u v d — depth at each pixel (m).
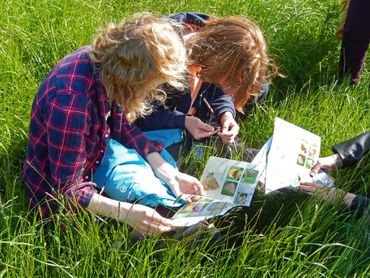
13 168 2.15
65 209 1.82
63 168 1.79
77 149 1.77
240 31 1.93
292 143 2.13
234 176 1.98
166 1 3.06
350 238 1.93
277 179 2.01
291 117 2.54
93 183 1.86
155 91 1.85
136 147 1.99
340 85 2.77
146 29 1.66
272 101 2.69
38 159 1.88
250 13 3.07
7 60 2.51
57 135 1.75
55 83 1.78
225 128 2.22
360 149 2.25
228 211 1.97
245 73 1.92
